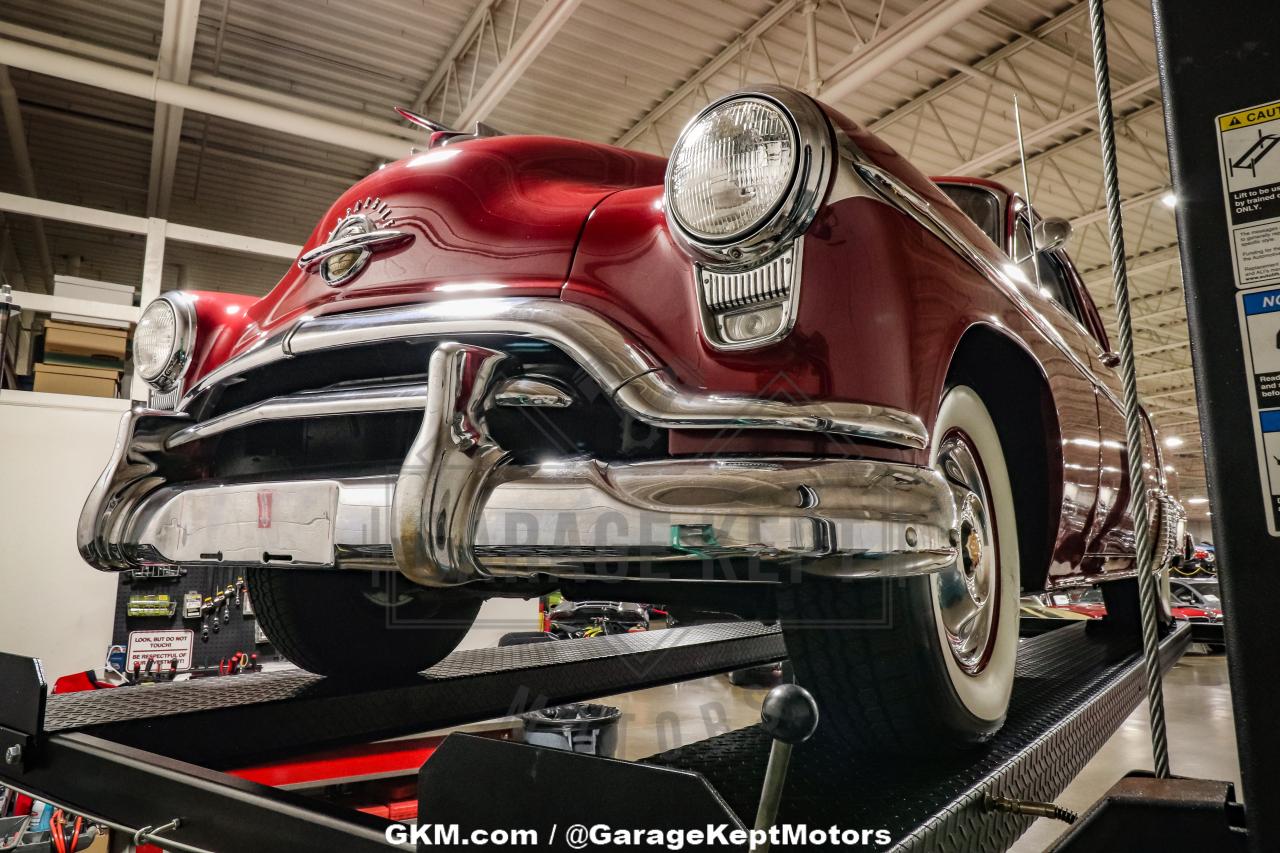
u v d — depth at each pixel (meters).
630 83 7.80
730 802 0.91
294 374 1.41
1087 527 1.97
